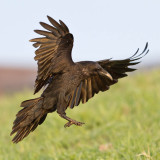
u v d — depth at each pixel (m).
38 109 11.57
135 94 22.39
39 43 11.08
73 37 11.20
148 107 20.25
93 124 19.98
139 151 14.08
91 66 11.93
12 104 25.95
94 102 22.94
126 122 18.81
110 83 13.16
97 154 14.98
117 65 13.06
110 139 17.39
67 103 12.65
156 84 25.48
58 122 20.06
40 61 11.25
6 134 19.77
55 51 11.30
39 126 19.81
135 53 12.82
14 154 17.08
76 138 18.48
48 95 11.57
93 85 12.99
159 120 18.19
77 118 20.28
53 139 18.52
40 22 10.92
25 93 28.61
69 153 15.91
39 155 16.59
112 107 21.16
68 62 11.55
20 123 11.52
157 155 13.46
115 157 14.13
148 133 16.19
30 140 18.84
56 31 11.03
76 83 11.77
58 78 11.61
